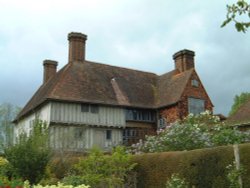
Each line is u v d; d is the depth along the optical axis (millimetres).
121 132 27016
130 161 12258
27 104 33375
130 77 31281
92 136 25375
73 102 25312
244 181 8125
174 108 27531
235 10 3252
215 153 9141
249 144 8438
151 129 27891
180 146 13516
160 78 33188
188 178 9773
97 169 11898
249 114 19391
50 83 29406
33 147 12852
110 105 26844
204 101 28984
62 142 22000
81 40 29484
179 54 31938
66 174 14398
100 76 28953
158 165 11078
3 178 11039
